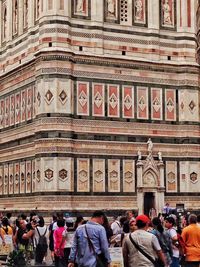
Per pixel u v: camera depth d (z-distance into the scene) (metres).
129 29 57.94
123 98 56.72
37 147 54.28
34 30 57.84
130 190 56.12
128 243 18.00
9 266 23.86
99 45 56.38
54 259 29.06
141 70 57.62
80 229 18.62
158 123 57.78
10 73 61.19
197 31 66.56
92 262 18.30
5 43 63.72
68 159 53.62
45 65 54.12
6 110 62.06
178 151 58.28
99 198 54.81
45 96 54.00
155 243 17.89
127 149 56.34
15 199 59.12
